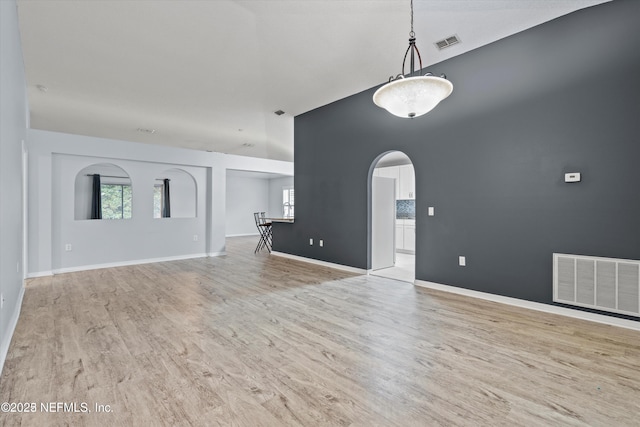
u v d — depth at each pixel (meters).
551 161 3.16
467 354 2.31
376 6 2.99
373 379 1.99
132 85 4.67
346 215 5.36
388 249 5.66
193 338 2.60
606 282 2.84
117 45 3.59
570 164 3.05
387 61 4.03
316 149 5.89
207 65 4.10
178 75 4.37
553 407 1.70
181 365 2.15
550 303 3.19
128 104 5.44
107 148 5.63
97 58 3.87
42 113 5.81
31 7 2.91
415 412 1.67
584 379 1.97
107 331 2.73
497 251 3.56
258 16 3.12
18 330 2.75
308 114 6.05
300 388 1.89
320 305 3.47
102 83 4.59
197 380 1.96
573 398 1.78
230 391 1.85
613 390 1.85
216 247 7.10
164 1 2.87
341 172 5.43
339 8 3.02
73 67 4.08
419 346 2.45
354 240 5.23
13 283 2.87
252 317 3.10
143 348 2.41
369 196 5.08
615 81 2.82
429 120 4.18
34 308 3.36
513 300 3.44
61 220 5.29
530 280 3.32
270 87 4.84
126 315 3.14
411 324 2.90
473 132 3.74
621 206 2.79
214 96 5.16
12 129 2.78
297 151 6.34
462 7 2.99
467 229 3.81
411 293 3.94
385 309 3.33
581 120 2.99
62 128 6.76
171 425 1.56
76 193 8.50
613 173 2.83
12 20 2.68
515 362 2.19
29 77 4.35
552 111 3.16
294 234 6.54
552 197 3.16
